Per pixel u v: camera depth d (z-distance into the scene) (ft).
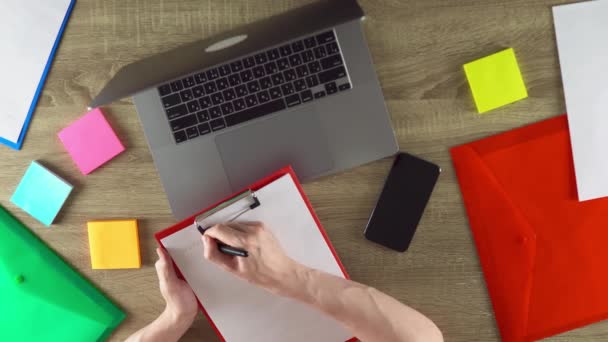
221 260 2.29
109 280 2.73
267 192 2.44
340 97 2.54
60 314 2.74
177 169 2.59
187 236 2.45
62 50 2.67
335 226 2.67
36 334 2.78
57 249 2.74
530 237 2.63
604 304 2.64
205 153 2.57
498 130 2.62
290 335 2.59
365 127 2.56
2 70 2.66
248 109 2.55
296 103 2.55
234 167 2.58
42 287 2.75
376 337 2.25
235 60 2.54
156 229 2.70
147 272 2.71
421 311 2.67
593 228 2.63
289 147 2.57
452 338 2.67
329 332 2.59
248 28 2.56
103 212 2.71
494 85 2.58
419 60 2.61
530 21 2.59
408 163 2.62
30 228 2.74
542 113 2.61
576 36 2.57
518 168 2.62
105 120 2.66
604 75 2.57
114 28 2.66
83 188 2.71
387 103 2.63
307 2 2.62
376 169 2.64
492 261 2.64
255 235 2.29
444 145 2.63
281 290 2.31
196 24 2.64
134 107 2.66
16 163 2.72
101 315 2.72
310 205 2.51
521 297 2.64
